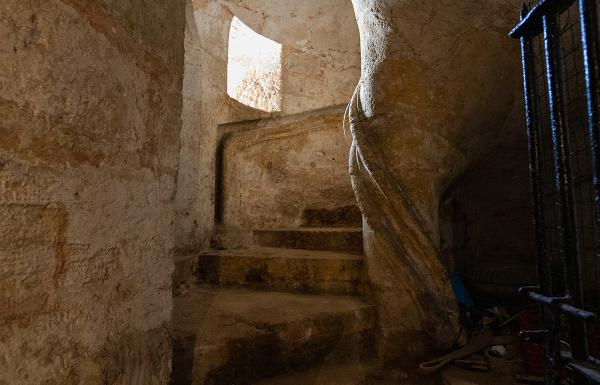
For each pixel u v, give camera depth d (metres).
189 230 2.75
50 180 0.65
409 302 2.01
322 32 4.08
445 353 1.96
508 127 2.23
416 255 2.01
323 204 3.76
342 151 3.87
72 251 0.70
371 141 2.06
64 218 0.69
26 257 0.61
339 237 2.85
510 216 2.63
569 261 1.07
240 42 3.64
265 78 3.79
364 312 2.05
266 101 3.76
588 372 0.95
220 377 1.62
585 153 1.88
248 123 3.50
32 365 0.61
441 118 2.03
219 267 2.62
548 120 2.01
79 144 0.73
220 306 2.09
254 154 3.54
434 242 2.03
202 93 3.00
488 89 2.07
